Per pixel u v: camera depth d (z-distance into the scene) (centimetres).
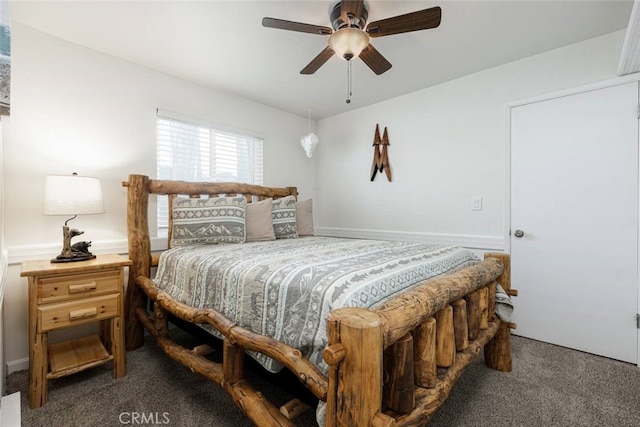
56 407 153
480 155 262
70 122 212
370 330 76
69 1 169
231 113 308
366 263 138
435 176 290
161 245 258
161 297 182
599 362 201
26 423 141
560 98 224
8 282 186
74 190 183
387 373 97
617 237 204
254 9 177
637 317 197
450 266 160
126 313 221
